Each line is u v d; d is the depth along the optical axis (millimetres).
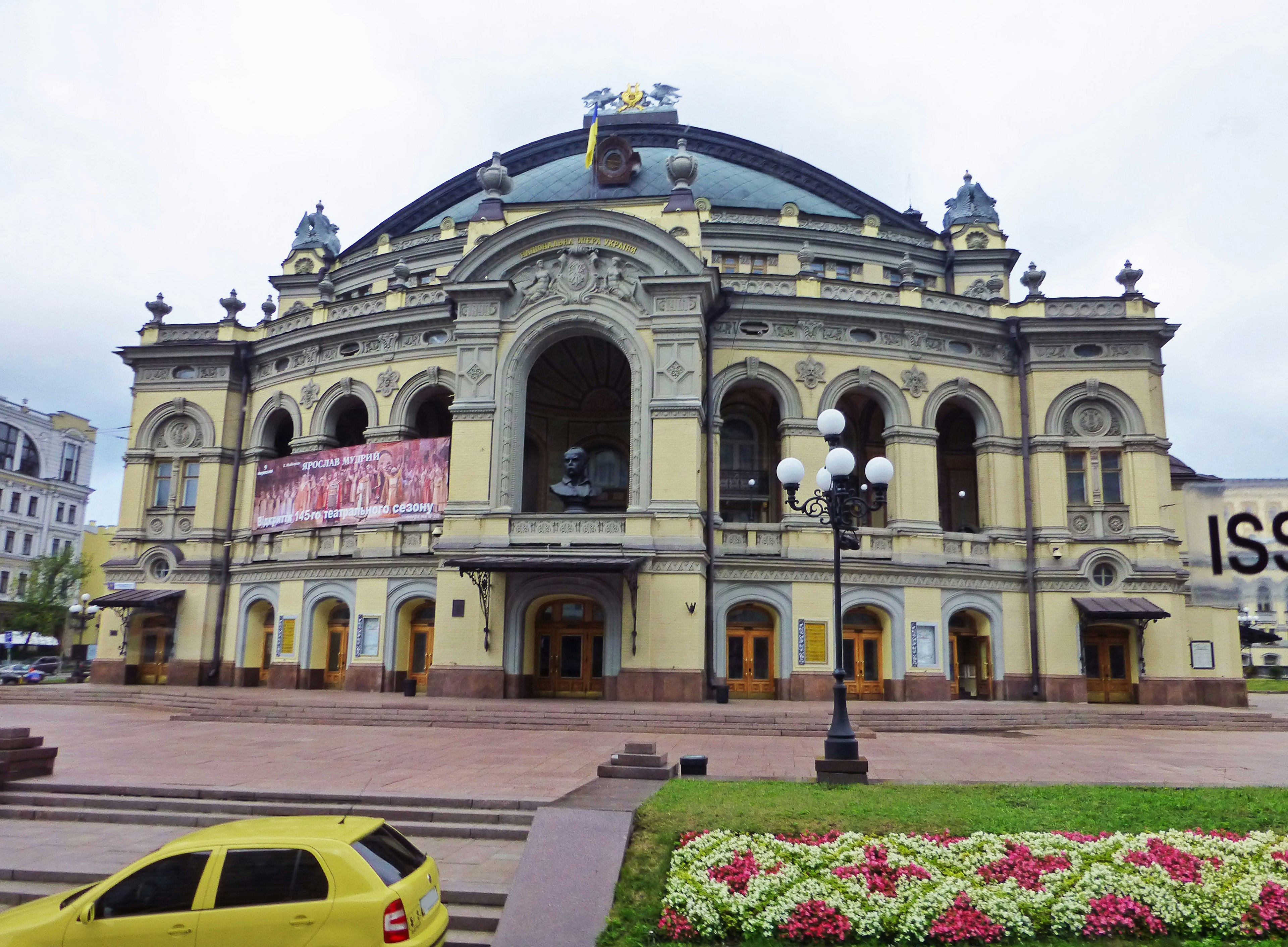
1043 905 11234
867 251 46938
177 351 45719
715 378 38500
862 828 13125
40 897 13023
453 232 47562
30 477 91625
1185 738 28375
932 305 41031
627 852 12602
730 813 13656
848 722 17812
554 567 32625
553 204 39688
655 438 35281
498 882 12992
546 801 16422
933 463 39562
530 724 29062
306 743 24641
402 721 29672
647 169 50188
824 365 39219
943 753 23703
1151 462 39719
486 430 36438
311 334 42812
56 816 16922
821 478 20844
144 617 45188
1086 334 40562
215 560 44062
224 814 16734
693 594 33969
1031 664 38938
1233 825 13430
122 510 45562
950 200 52000
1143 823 13500
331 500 40938
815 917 11094
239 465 45375
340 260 53844
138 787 17688
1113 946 10750
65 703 38000
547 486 44062
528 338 36938
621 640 34031
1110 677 39375
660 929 11070
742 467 42562
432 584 38188
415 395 40781
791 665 36781
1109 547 39312
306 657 40344
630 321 36250
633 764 17141
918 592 38062
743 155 52531
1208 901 11336
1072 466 40500
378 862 9250
